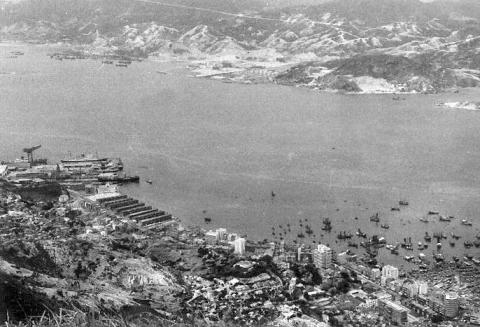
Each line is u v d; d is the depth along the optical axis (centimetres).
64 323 8956
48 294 9988
